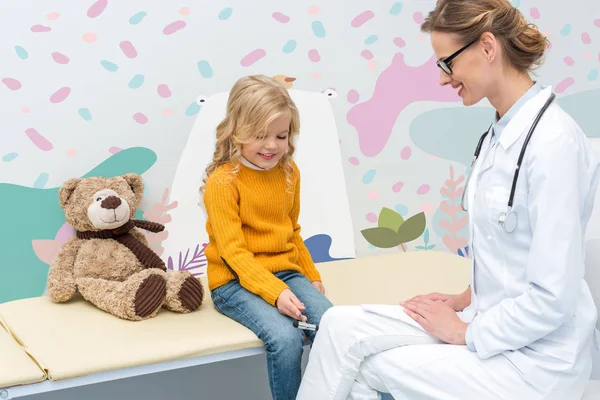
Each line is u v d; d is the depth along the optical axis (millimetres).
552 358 1480
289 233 2062
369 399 1667
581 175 1481
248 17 2377
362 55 2553
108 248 2115
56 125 2195
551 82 2834
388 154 2639
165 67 2295
